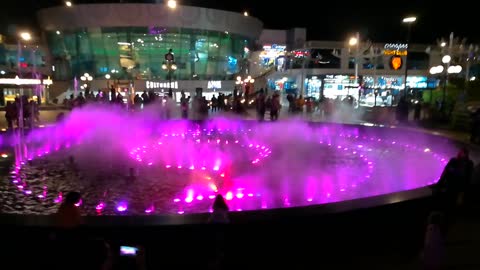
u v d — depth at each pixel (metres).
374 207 5.92
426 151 16.30
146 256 5.13
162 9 52.62
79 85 54.91
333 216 5.67
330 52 58.66
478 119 14.99
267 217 5.47
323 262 5.65
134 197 10.02
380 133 19.61
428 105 26.02
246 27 59.12
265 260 5.46
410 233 6.27
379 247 6.02
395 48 55.91
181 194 10.26
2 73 45.66
